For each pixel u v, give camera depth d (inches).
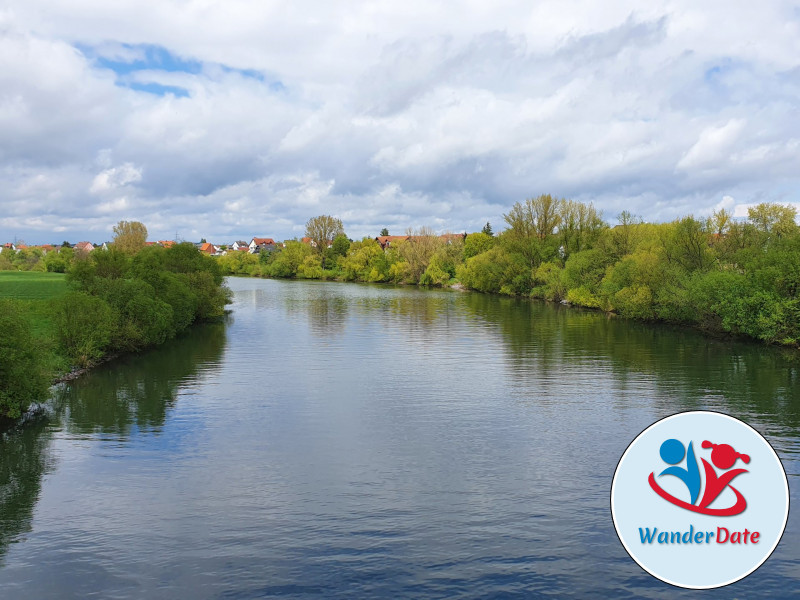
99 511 582.9
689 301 1897.1
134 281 1653.5
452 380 1160.2
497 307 2812.5
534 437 807.1
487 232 6018.7
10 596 442.0
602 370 1256.2
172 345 1630.2
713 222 2185.0
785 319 1529.3
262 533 539.2
